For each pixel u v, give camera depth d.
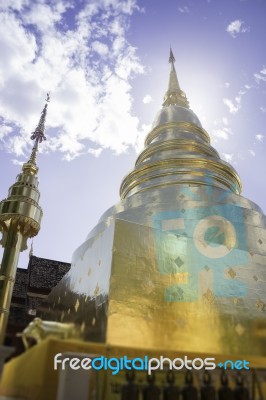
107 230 9.03
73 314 9.16
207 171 14.47
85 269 9.55
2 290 10.75
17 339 10.59
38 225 12.57
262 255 9.98
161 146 16.73
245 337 8.09
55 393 5.67
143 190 13.90
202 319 8.05
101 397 5.98
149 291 8.01
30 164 13.70
